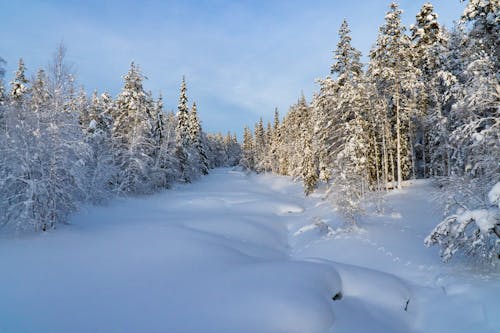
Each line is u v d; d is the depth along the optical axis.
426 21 24.69
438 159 24.77
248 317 6.68
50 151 14.36
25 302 6.95
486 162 10.06
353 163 21.38
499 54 12.36
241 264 10.85
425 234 15.15
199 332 6.03
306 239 17.47
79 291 7.71
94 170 23.08
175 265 10.11
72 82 15.15
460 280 9.77
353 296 9.57
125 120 31.05
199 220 20.14
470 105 10.55
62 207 15.06
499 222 8.59
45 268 9.11
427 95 24.42
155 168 32.78
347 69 23.94
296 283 8.61
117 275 8.94
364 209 18.34
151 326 6.19
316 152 30.78
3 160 13.34
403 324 8.43
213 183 47.94
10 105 14.26
